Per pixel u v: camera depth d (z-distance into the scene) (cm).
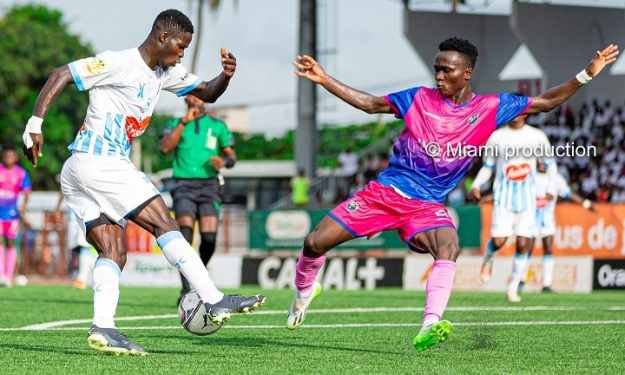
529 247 1645
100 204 789
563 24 3716
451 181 834
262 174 5200
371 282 2384
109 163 780
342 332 1029
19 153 6003
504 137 1598
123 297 1744
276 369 711
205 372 691
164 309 1388
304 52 3950
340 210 842
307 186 3662
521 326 1107
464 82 823
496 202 1612
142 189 785
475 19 3931
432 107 824
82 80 767
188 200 1403
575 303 1579
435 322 763
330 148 5031
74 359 762
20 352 813
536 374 701
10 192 2223
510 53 3938
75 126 6225
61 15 6988
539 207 2056
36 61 6166
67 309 1373
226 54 822
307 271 882
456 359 787
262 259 2473
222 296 766
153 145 6838
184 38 791
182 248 774
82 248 2123
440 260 799
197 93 837
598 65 820
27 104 6138
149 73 791
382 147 4034
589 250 2411
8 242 2258
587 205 1994
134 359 764
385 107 837
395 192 827
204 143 1405
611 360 793
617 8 3734
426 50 3897
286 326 1026
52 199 3478
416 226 826
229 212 2861
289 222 2691
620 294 2059
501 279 2281
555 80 3728
